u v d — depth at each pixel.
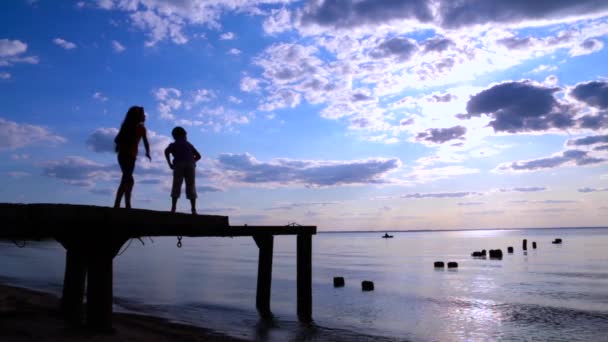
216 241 126.06
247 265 38.16
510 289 24.31
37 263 34.94
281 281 26.47
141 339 8.95
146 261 42.09
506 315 16.98
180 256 51.62
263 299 16.00
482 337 13.65
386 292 22.84
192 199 9.05
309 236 15.84
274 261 44.16
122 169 7.45
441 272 34.34
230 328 13.38
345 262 45.56
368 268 37.88
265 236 15.95
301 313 15.55
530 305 19.08
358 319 15.82
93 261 8.30
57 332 8.25
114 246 8.30
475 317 16.58
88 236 8.00
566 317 16.67
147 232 7.88
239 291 21.67
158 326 12.36
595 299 20.94
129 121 7.58
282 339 12.37
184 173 9.02
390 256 56.50
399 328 14.57
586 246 74.94
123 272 30.61
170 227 7.99
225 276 28.61
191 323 13.72
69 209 6.38
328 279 28.73
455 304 19.30
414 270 36.03
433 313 17.20
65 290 10.77
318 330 13.73
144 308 16.28
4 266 32.06
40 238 7.23
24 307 10.78
